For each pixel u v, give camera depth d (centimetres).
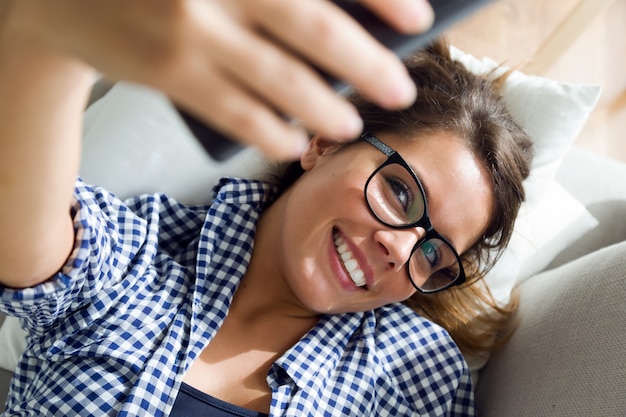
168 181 116
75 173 49
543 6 224
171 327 89
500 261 123
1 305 67
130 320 88
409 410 102
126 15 20
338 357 101
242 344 96
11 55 30
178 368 87
